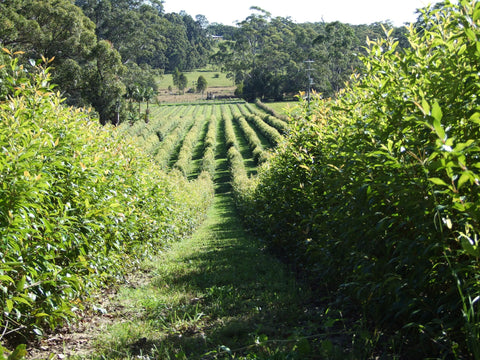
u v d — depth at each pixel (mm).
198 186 29094
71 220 4418
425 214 2787
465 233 2615
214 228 19672
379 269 3395
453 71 2982
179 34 138500
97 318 5016
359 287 3652
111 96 48094
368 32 81562
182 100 106812
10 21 34375
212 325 4320
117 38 67938
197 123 67562
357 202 3707
